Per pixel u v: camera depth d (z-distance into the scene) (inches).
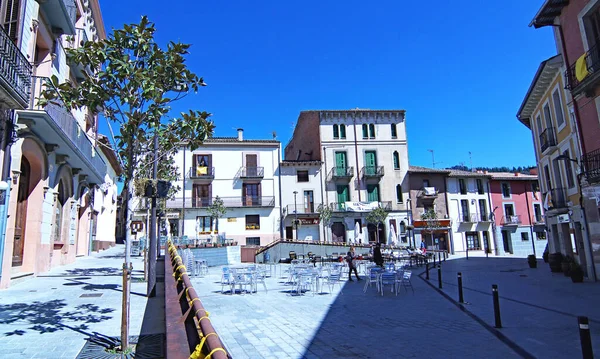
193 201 1526.8
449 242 1649.9
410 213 1636.3
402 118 1716.3
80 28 705.0
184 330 140.5
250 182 1574.8
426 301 457.4
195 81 305.9
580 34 606.2
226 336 295.3
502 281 660.7
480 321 349.1
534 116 895.7
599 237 605.6
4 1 424.2
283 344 273.9
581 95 616.1
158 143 434.6
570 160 670.5
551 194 773.3
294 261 930.1
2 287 413.7
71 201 717.3
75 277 521.3
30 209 514.0
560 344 272.4
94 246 1109.7
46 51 537.0
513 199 1760.6
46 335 245.1
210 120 320.8
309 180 1616.6
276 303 440.8
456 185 1710.1
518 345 270.8
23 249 508.1
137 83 277.9
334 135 1668.3
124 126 291.3
